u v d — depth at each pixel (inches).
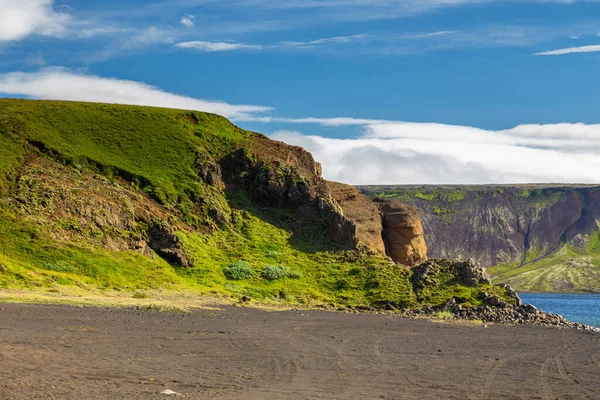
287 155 3508.9
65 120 3240.7
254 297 2368.4
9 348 1021.8
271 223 3038.9
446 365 1092.5
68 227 2412.6
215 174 3189.0
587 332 1856.5
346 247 2866.6
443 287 2449.6
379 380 926.4
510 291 2406.5
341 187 3336.6
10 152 2751.0
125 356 1034.1
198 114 3629.4
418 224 3297.2
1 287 1888.5
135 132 3302.2
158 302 1969.7
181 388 812.0
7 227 2267.5
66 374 857.5
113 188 2780.5
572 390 891.4
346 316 2007.9
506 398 826.8
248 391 811.4
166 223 2674.7
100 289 2098.9
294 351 1192.2
